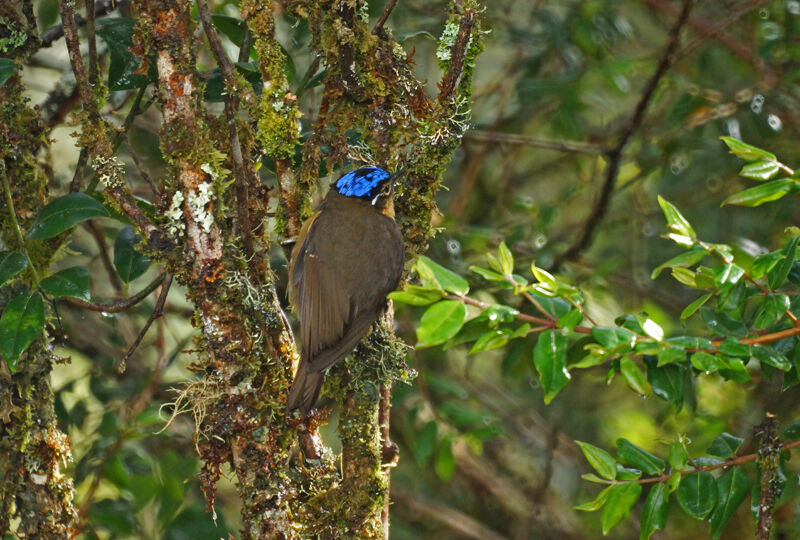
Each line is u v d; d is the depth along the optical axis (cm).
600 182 1462
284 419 648
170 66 629
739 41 1398
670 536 1349
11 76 741
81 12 999
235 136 629
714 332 726
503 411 1438
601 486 1429
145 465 1055
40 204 754
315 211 818
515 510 1445
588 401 1434
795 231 665
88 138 663
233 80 636
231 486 1227
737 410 1209
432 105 717
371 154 730
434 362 1373
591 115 1495
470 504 1453
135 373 1186
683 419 1236
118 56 775
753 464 789
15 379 713
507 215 1423
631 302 1420
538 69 1375
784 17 1274
